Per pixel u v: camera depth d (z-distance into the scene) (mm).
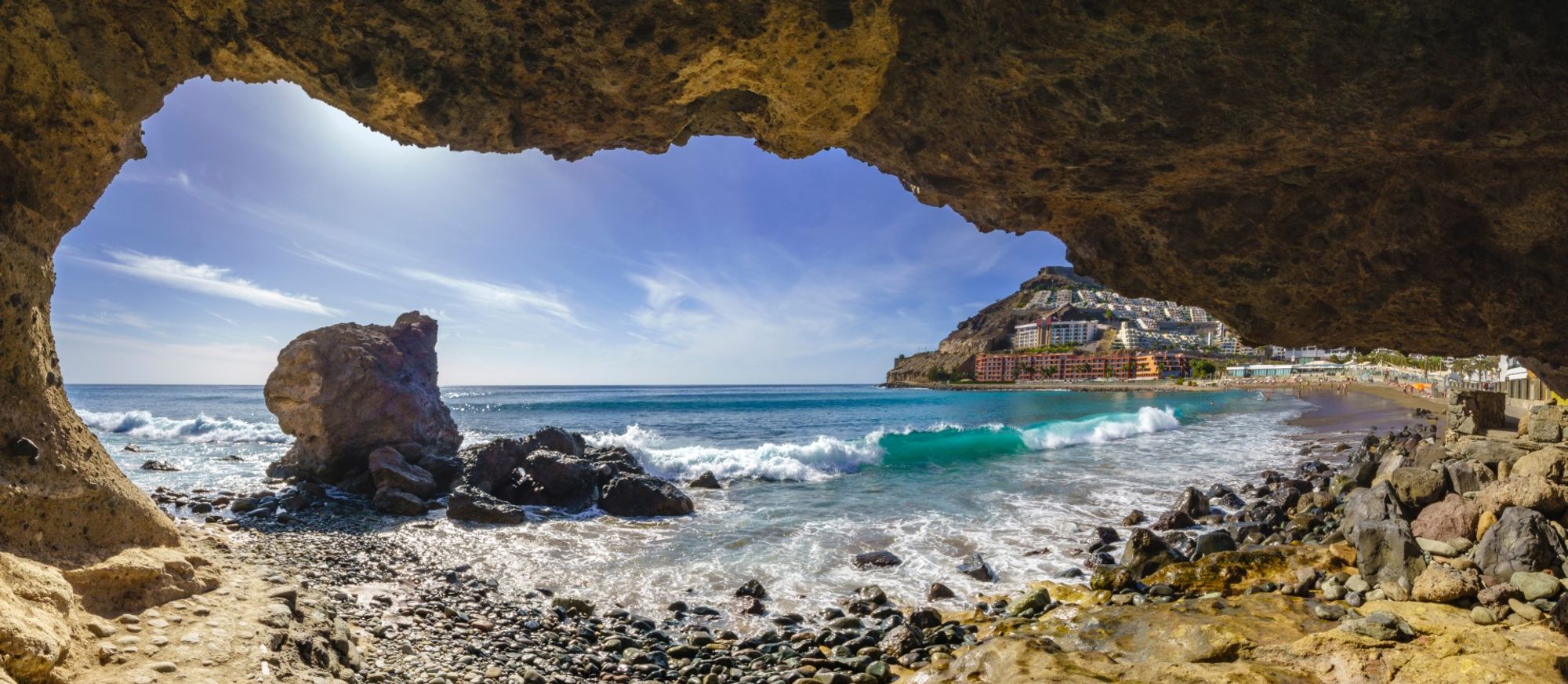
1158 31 3961
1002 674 5672
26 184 4695
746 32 4309
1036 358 186125
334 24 4098
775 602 9125
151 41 4434
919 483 17969
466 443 27000
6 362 4621
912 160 6184
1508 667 4695
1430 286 6395
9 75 4324
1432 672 4809
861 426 40031
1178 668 5258
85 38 4332
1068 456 23359
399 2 3957
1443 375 60500
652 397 92000
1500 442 10398
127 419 32344
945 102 5207
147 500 5648
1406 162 5379
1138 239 7277
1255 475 18672
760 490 17328
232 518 12586
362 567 9758
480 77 4598
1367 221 6055
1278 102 4441
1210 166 5617
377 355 17562
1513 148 4730
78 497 4844
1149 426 33562
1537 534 6859
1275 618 6445
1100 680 5242
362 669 5949
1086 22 3965
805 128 5516
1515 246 5793
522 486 15430
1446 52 3814
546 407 60094
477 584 9594
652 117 5277
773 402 68938
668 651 7520
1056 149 5340
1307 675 5148
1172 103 4543
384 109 4742
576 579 10000
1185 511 13516
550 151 5680
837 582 9867
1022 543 11727
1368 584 7176
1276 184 5992
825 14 4227
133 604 4750
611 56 4418
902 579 9961
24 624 3494
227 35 4312
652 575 10188
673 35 4270
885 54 4738
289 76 4648
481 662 6766
